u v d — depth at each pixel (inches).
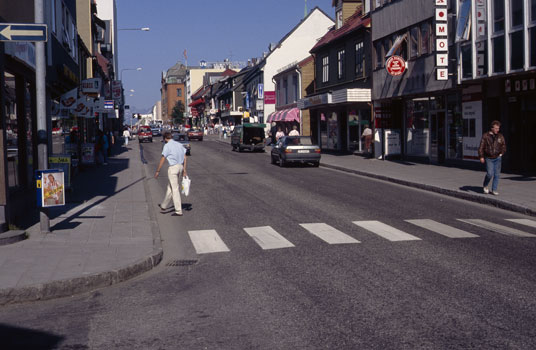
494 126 551.2
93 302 243.3
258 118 2313.0
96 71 1833.2
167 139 495.2
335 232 397.7
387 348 180.1
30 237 370.3
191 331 200.8
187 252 349.4
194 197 613.0
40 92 394.6
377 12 1077.8
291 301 234.4
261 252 338.0
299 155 1006.4
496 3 703.7
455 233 386.0
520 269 280.4
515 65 670.5
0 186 374.6
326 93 1239.5
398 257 314.2
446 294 238.8
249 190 666.8
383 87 1057.5
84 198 590.6
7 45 397.7
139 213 485.1
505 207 504.1
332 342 186.2
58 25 780.0
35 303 244.4
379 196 601.3
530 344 181.3
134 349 184.2
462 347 179.8
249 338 191.9
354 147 1277.1
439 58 809.5
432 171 812.6
